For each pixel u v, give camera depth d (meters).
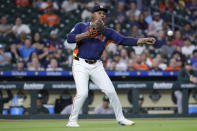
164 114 40.25
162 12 64.69
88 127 23.36
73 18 58.81
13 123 30.95
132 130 20.42
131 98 40.22
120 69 46.75
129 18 60.62
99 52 23.92
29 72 42.72
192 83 41.53
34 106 38.47
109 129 21.25
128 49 52.03
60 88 39.06
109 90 23.95
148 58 50.78
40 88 38.62
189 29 61.97
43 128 22.83
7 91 38.53
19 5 61.53
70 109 39.41
